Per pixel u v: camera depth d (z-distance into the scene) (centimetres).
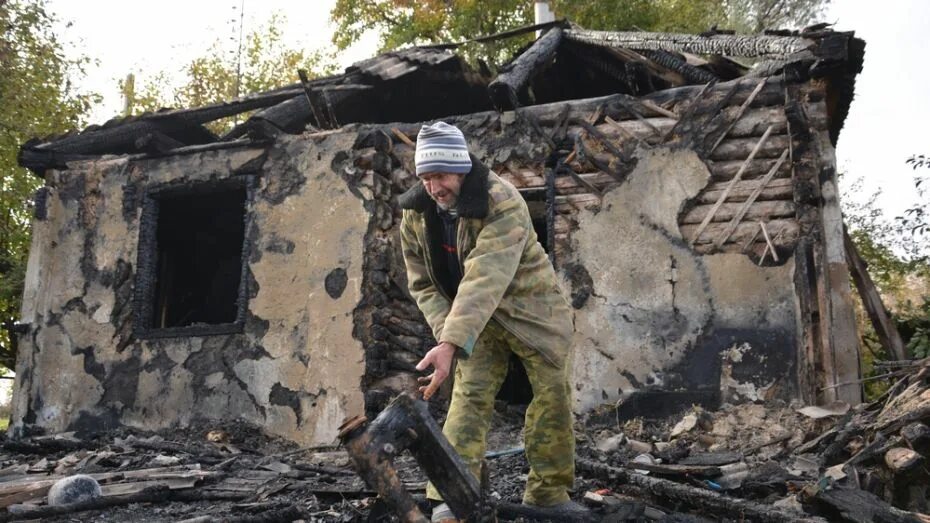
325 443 692
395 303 731
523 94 991
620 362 680
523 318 309
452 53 912
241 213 1047
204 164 801
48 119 1398
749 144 683
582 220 713
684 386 659
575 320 697
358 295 708
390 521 333
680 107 706
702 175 687
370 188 725
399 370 713
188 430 745
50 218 855
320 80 843
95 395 796
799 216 654
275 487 481
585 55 985
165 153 816
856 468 446
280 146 772
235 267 1082
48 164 855
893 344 805
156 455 624
